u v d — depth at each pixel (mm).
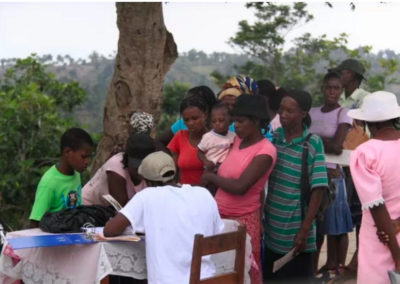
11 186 10227
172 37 7527
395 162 4309
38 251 4660
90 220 4691
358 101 6852
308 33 31016
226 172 5102
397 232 4309
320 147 5152
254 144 5020
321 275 6492
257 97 5020
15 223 10109
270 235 5285
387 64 27891
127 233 4516
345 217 6320
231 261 4805
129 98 7195
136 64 7156
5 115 10844
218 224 4469
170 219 4266
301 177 5125
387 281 4375
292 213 5176
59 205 4992
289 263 5297
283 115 5133
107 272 4293
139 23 7074
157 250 4234
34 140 10906
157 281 4219
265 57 31453
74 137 4914
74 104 13305
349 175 6570
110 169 5164
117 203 4801
